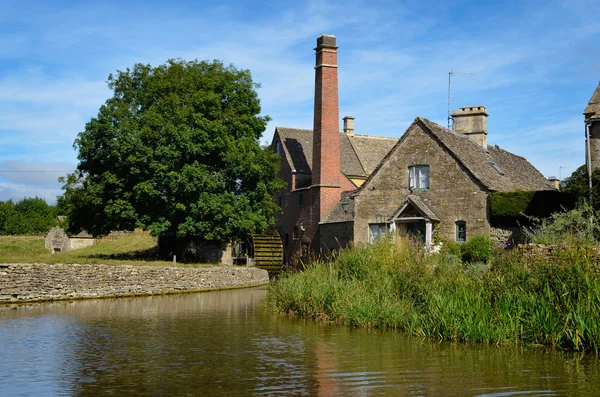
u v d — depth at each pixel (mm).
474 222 32219
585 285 13102
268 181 44562
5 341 13594
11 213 92000
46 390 9023
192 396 8695
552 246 16219
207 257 48469
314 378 9867
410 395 8789
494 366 10797
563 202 28844
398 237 21609
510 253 16516
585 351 12273
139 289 28547
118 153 37562
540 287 14070
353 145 51750
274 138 53281
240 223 40219
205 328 16016
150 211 39906
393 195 35719
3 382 9523
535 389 9109
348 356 11797
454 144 35188
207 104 41031
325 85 44031
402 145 35656
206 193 39188
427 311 15219
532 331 13430
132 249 56062
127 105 40375
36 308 21359
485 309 14141
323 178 43375
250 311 20719
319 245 43062
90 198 39188
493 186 32625
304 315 19078
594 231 22766
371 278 18797
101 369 10531
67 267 25328
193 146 38781
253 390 9055
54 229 59594
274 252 42719
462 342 13492
